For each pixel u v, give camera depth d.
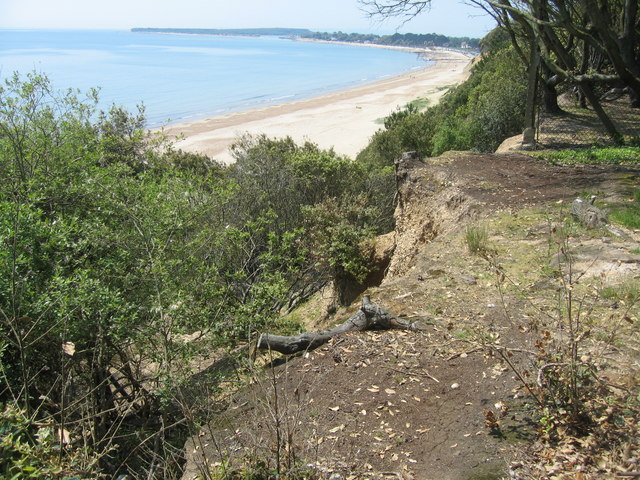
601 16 14.98
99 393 6.94
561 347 4.38
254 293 8.52
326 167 17.78
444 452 4.05
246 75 110.81
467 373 5.01
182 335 7.52
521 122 21.14
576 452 3.73
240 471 3.85
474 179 12.03
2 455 3.50
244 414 4.79
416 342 5.66
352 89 90.38
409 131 29.97
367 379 5.09
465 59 176.25
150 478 4.40
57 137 8.73
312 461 3.97
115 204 7.76
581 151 14.77
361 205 15.54
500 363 5.06
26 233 6.49
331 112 64.06
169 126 52.44
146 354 7.45
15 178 7.80
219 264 9.41
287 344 5.81
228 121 56.88
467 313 6.20
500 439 4.07
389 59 180.88
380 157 30.83
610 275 6.61
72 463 3.70
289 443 3.74
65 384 5.07
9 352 6.00
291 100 75.62
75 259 7.02
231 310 8.11
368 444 4.23
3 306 5.86
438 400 4.69
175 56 161.25
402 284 7.43
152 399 7.44
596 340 5.13
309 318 14.44
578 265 7.05
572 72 17.98
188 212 8.70
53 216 8.00
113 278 7.26
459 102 37.59
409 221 12.80
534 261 7.45
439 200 11.83
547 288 6.55
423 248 9.04
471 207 10.45
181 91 76.62
